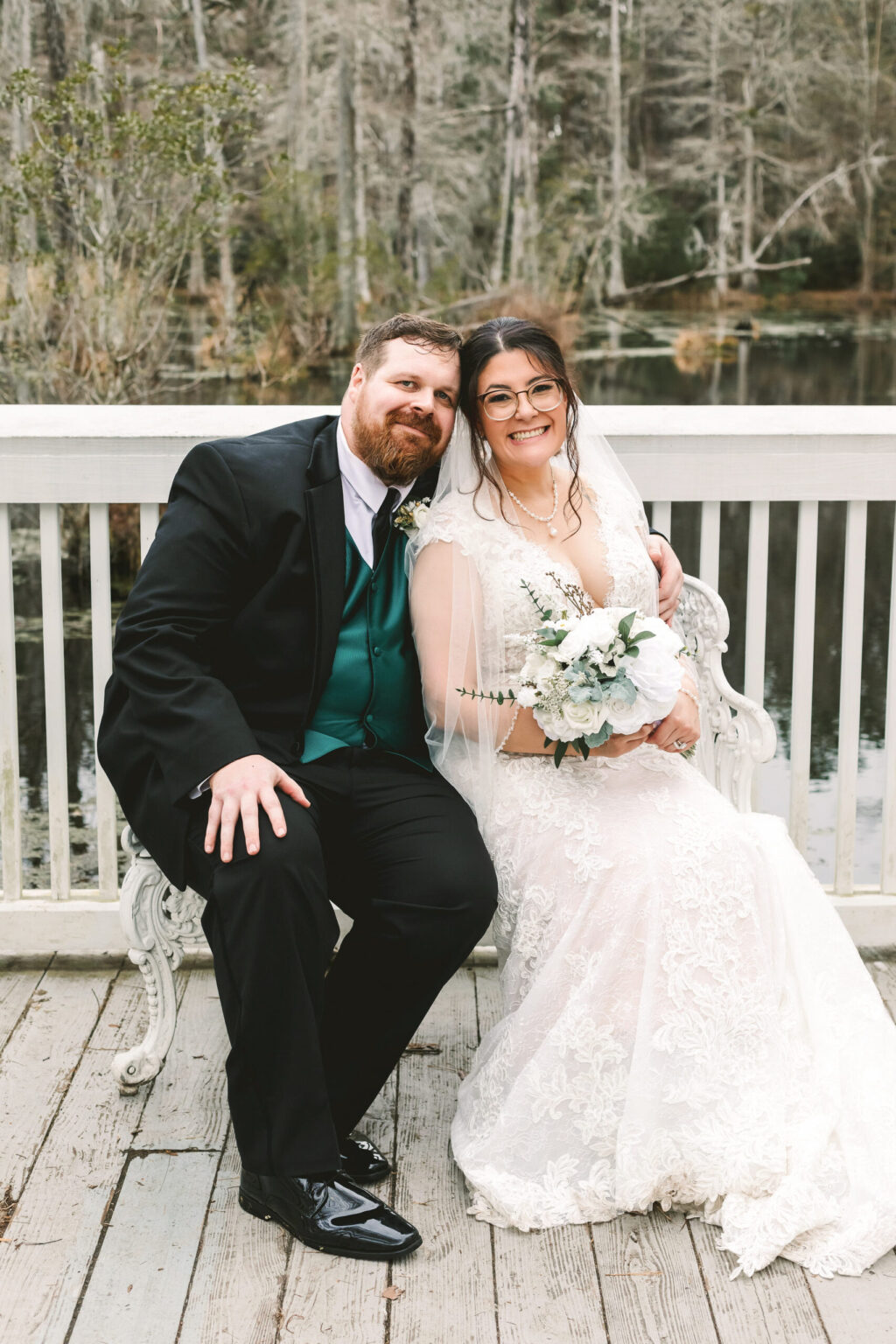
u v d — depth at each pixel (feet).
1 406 9.02
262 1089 6.59
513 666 7.53
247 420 8.95
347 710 7.47
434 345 7.26
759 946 7.14
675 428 9.05
